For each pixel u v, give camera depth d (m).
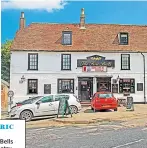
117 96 32.88
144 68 33.62
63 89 32.91
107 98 23.38
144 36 35.84
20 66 32.56
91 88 33.06
